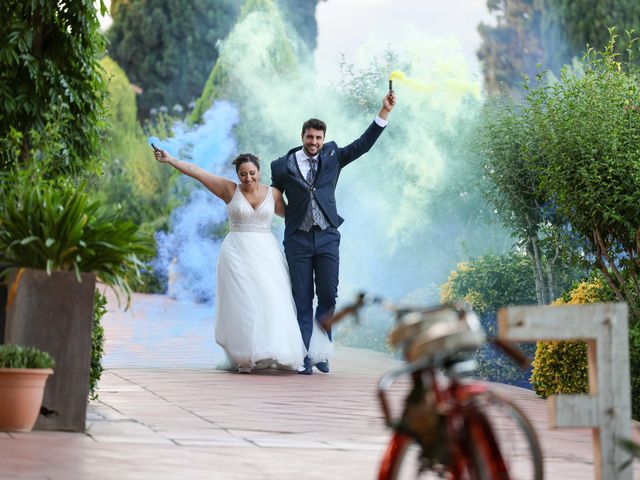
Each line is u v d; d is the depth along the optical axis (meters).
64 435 9.08
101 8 14.31
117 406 11.27
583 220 12.60
